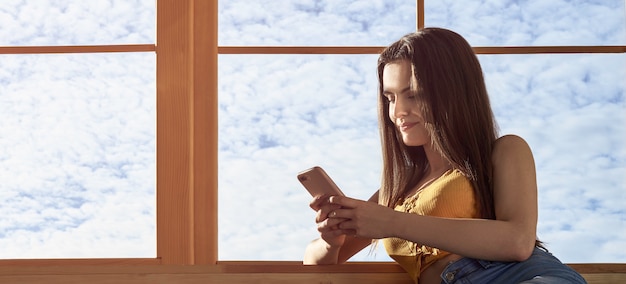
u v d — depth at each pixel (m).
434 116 1.88
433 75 1.89
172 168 2.50
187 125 2.52
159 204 2.50
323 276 1.91
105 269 1.91
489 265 1.72
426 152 1.97
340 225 1.77
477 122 1.89
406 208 1.90
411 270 1.86
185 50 2.54
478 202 1.83
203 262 2.52
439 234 1.69
